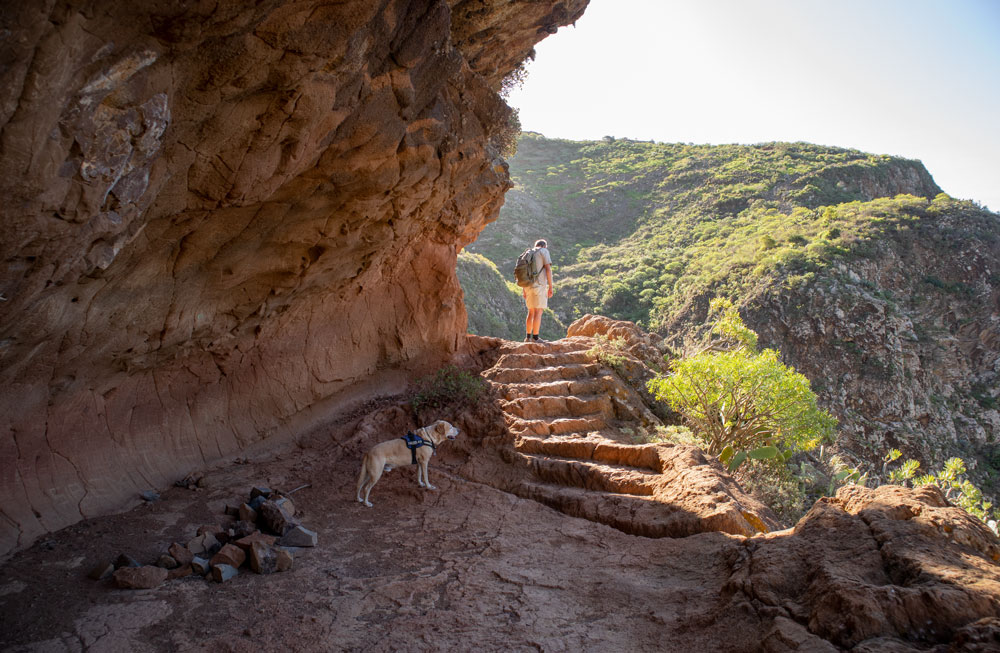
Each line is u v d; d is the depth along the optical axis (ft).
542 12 26.73
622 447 21.16
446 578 14.26
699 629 10.74
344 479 21.53
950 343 150.82
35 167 8.85
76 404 17.62
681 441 24.82
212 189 14.15
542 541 16.53
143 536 16.22
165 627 11.91
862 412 125.90
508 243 208.13
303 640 11.50
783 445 25.91
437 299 31.55
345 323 27.96
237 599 13.12
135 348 17.81
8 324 12.28
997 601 8.65
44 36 7.65
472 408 25.93
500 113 25.05
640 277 169.48
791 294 134.31
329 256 22.07
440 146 22.57
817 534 12.16
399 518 18.37
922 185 251.80
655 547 15.43
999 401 144.05
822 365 129.80
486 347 34.17
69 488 16.93
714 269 153.07
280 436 24.76
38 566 14.05
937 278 161.27
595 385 27.68
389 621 12.29
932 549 10.37
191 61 10.47
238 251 18.06
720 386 24.67
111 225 11.75
